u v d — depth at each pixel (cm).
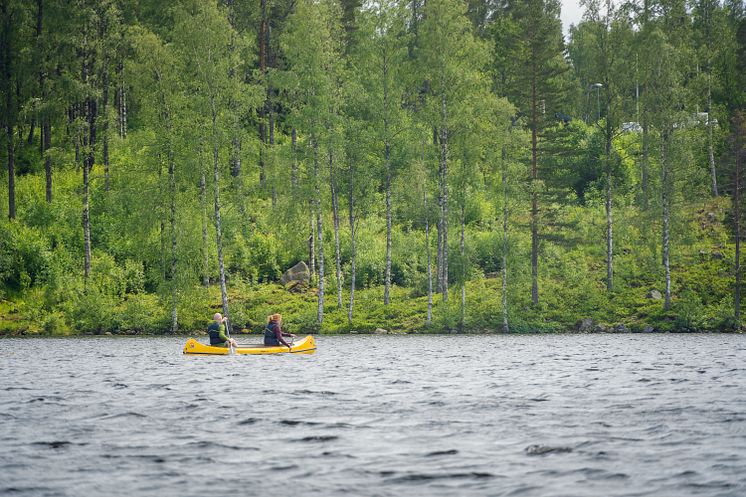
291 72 17450
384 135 17988
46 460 4366
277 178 17462
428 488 3788
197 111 17212
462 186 18612
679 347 12862
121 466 4231
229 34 17412
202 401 6500
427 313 18212
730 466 4128
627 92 19838
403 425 5359
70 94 19775
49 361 10531
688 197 19025
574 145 19550
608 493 3675
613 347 12988
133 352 12238
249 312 18350
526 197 18188
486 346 13475
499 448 4628
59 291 18525
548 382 7800
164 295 17500
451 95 18238
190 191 17688
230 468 4181
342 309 18700
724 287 19150
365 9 18175
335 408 6103
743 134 19012
